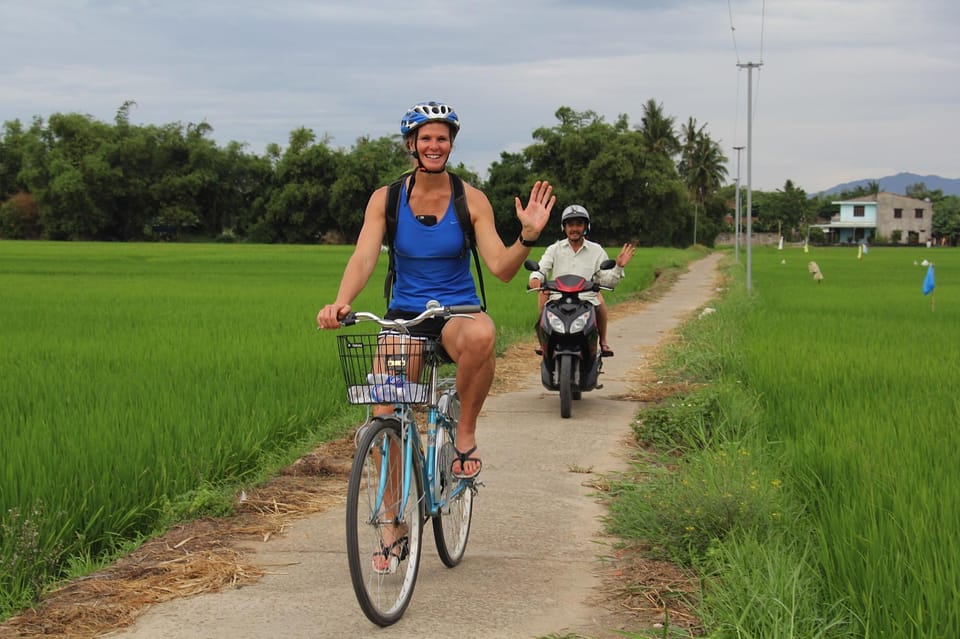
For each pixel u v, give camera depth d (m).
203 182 97.00
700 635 3.84
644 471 6.60
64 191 92.25
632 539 5.16
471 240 4.49
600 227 92.81
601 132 93.06
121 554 4.88
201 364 9.84
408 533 4.23
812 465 5.68
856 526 4.33
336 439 7.54
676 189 91.12
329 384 8.84
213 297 21.28
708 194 109.06
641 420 8.37
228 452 6.32
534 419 8.77
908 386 8.66
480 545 5.16
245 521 5.51
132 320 15.43
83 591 4.34
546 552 5.03
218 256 50.81
